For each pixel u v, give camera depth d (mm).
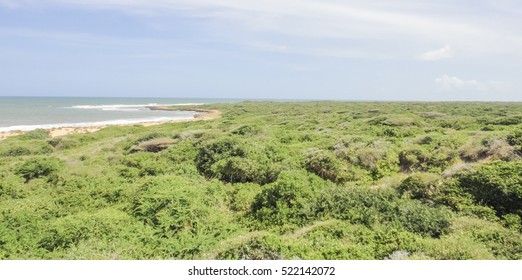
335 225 8656
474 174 10438
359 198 10086
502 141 14273
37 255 8445
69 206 12141
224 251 7867
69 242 8945
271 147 17312
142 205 10609
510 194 9250
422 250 7246
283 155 16109
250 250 7574
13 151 26578
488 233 7801
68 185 14617
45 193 14164
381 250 7371
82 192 13438
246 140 18359
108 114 83062
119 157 21016
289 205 10297
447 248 7117
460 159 14461
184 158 18375
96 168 17484
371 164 14406
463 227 8273
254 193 12391
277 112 61562
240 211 11266
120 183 14641
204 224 9797
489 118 29969
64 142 30500
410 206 9391
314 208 9953
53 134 42344
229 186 13781
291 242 7918
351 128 27578
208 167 16375
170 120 64438
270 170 14031
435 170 13641
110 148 25906
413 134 22594
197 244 8641
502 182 9562
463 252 6945
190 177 14984
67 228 9258
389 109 54031
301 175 12234
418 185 10883
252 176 14344
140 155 20234
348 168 14289
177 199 10703
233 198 12312
